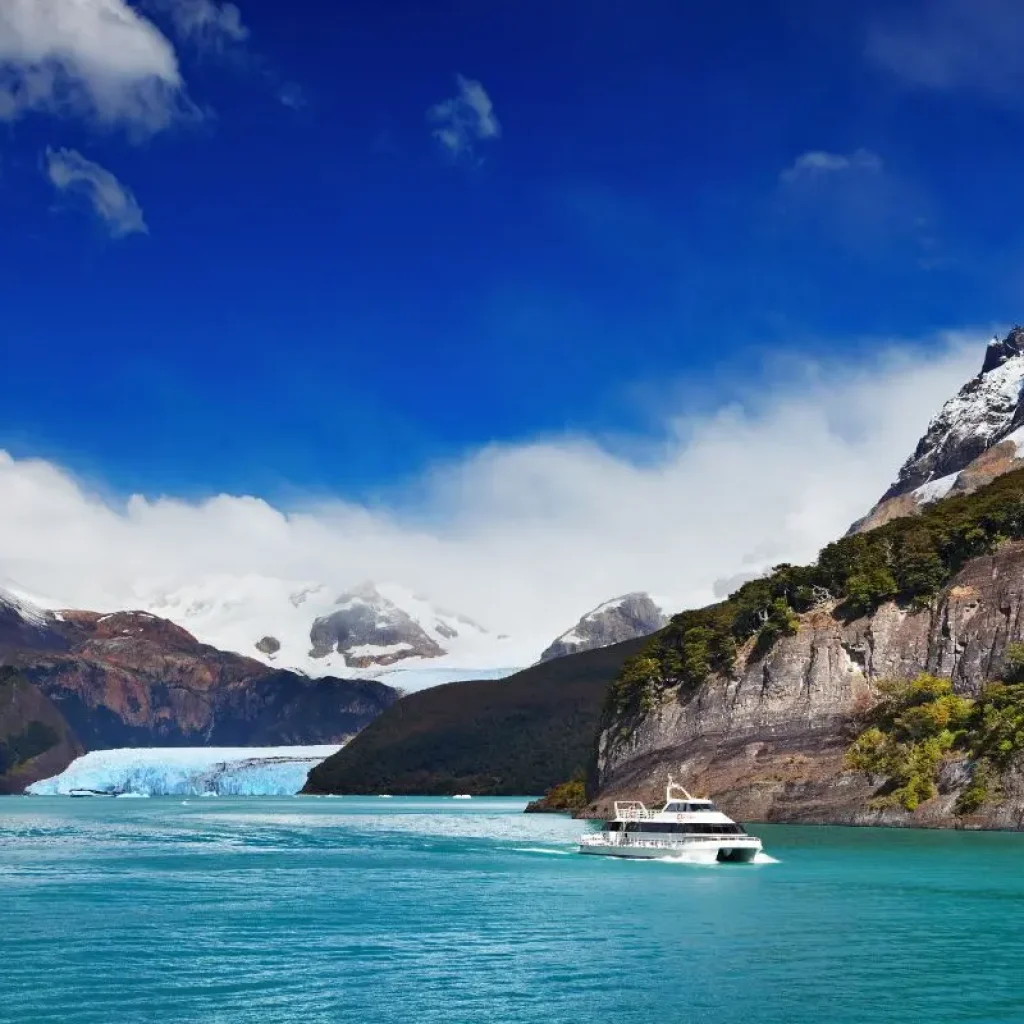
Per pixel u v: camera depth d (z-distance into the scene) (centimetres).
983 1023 5253
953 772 14088
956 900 8494
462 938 7162
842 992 5788
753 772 16250
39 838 16412
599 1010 5500
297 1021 5309
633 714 19362
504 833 16975
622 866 11025
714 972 6203
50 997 5700
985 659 15325
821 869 10262
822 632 17100
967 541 16638
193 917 8025
